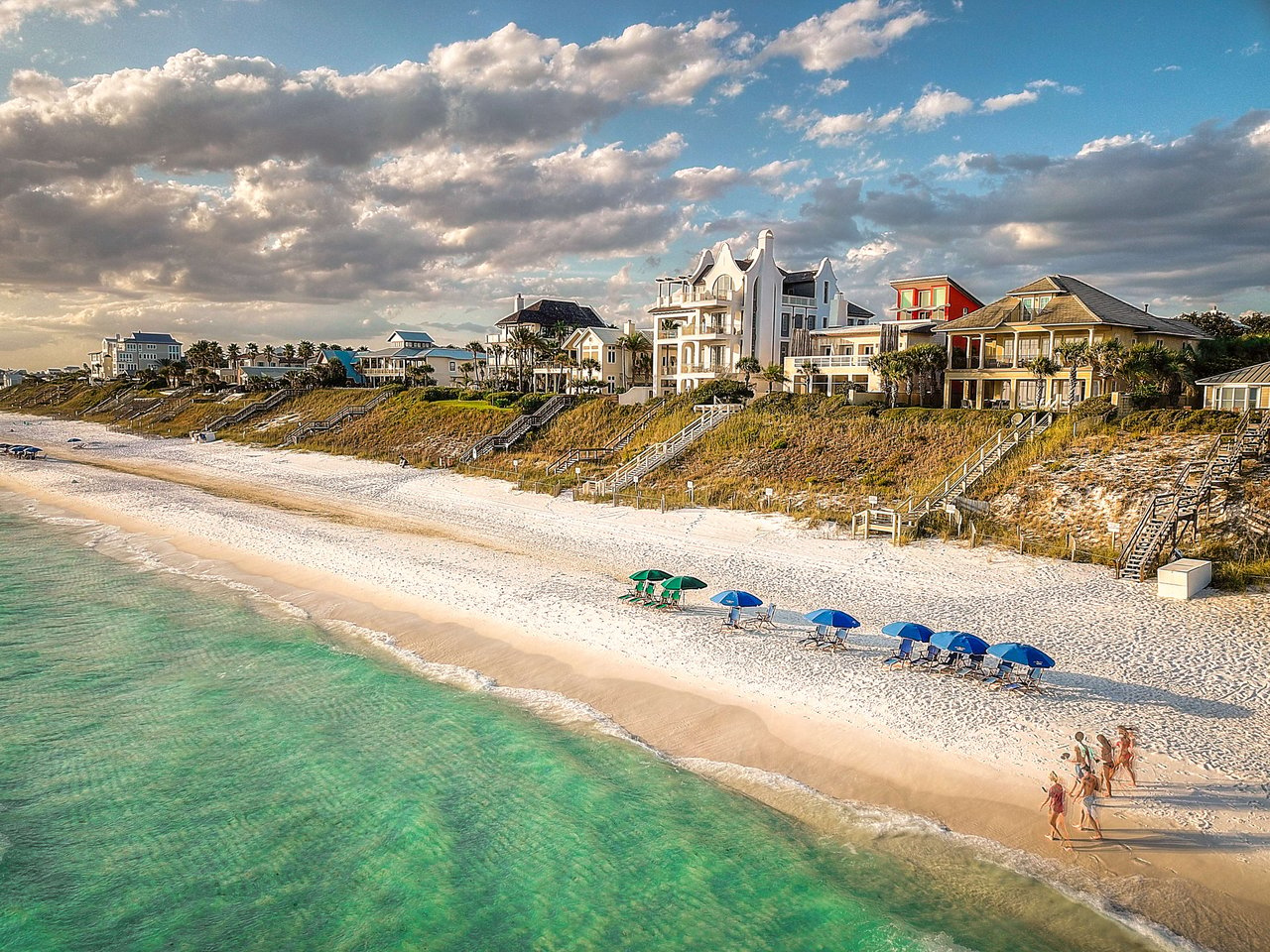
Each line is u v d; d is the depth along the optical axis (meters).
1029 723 19.69
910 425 51.47
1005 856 15.21
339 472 68.25
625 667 24.08
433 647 26.45
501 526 44.84
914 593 30.17
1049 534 36.38
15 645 27.00
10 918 14.38
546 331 97.69
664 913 14.18
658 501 48.09
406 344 137.00
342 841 16.39
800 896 14.44
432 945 13.64
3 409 178.12
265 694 23.05
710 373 73.19
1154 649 23.94
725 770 18.61
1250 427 37.97
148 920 14.35
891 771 18.11
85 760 19.53
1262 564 29.86
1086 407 45.19
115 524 47.59
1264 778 17.00
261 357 167.25
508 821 16.88
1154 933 13.13
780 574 33.28
